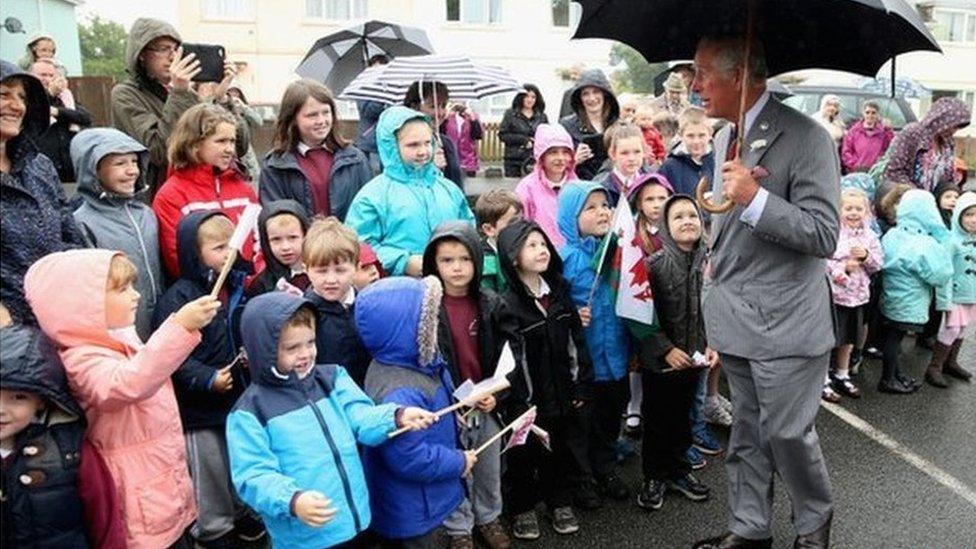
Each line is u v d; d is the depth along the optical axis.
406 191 3.53
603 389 3.50
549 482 3.26
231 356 2.90
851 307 4.65
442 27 20.56
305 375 2.31
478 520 3.08
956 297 4.86
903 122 10.89
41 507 1.97
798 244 2.57
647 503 3.42
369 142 4.76
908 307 4.70
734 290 2.84
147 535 2.24
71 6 17.33
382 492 2.48
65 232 2.58
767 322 2.75
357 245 2.85
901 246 4.71
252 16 19.70
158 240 3.21
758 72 2.66
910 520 3.35
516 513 3.23
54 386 1.95
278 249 3.07
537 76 21.28
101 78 8.33
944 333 4.90
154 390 2.08
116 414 2.18
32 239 2.37
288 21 19.84
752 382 2.87
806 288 2.74
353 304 2.90
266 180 3.73
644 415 3.46
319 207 3.80
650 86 21.36
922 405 4.67
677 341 3.38
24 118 2.41
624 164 4.28
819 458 2.83
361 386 2.85
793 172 2.63
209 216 2.88
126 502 2.20
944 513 3.41
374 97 5.17
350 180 3.85
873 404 4.69
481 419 2.96
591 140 5.35
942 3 22.61
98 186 2.98
